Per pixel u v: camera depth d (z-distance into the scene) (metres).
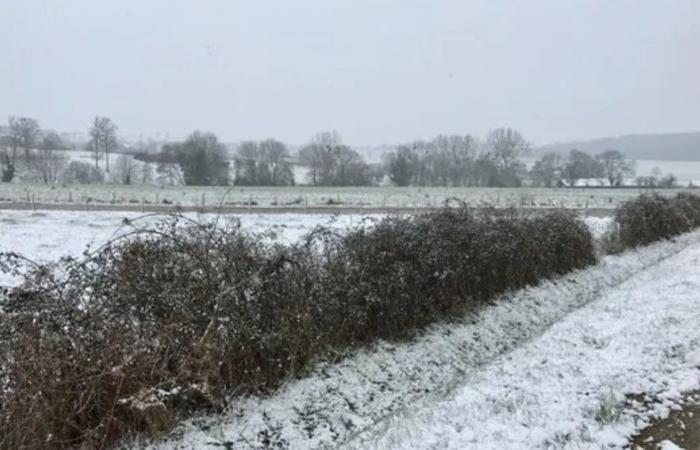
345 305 8.52
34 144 91.31
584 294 14.29
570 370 7.71
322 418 6.85
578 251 16.42
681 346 8.52
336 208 35.12
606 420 6.09
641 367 7.68
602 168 92.75
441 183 86.94
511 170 87.75
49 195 44.84
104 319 6.01
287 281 7.63
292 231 22.22
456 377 8.69
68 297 6.06
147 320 6.30
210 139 97.81
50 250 17.66
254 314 7.13
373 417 7.12
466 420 6.24
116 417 5.77
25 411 5.08
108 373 5.63
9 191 47.28
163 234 7.11
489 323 10.95
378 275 9.12
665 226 23.11
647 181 91.81
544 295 13.35
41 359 5.31
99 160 98.12
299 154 97.75
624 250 20.11
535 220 15.07
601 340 9.17
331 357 8.16
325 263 8.66
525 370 7.88
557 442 5.64
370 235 9.59
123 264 6.65
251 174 78.88
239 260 7.33
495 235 12.62
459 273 10.98
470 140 88.38
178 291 6.67
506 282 12.87
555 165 94.50
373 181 85.44
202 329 6.61
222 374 6.77
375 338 9.01
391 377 8.23
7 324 5.45
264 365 7.20
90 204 38.00
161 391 5.81
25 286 6.01
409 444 5.71
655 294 12.62
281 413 6.76
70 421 5.45
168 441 5.92
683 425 6.06
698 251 20.03
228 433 6.23
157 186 56.88
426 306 9.96
